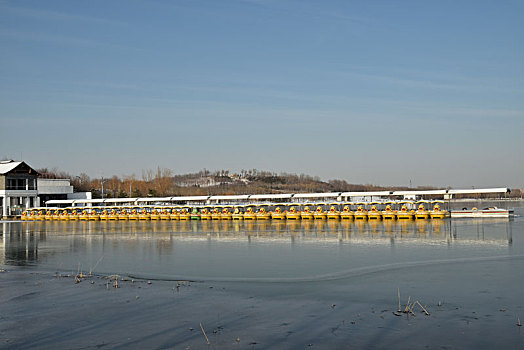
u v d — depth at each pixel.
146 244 54.94
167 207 114.25
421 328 20.61
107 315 23.20
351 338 19.47
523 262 37.28
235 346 18.73
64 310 24.19
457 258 39.75
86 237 66.06
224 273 34.25
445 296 26.12
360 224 81.06
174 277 32.88
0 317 23.06
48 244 56.91
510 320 21.53
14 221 112.56
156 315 23.12
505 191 99.44
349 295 26.77
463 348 18.25
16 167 122.31
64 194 137.75
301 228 74.69
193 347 18.69
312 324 21.42
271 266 37.09
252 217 104.00
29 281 31.89
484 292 26.92
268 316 22.75
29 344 19.28
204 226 84.50
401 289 28.08
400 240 54.09
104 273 34.97
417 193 104.94
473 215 96.12
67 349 18.66
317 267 36.28
